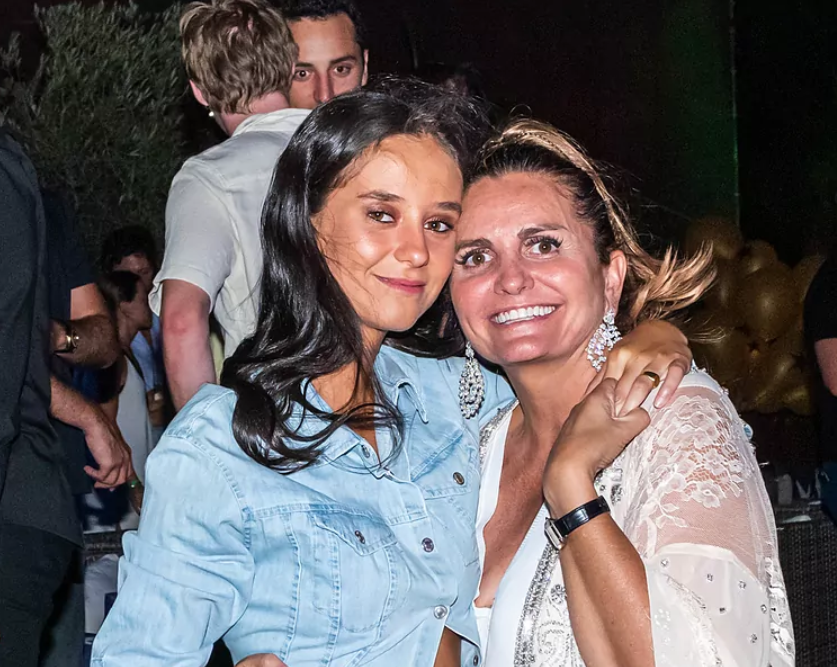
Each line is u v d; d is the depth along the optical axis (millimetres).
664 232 7031
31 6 5660
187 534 1626
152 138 5340
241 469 1656
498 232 1836
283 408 1695
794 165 6859
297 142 1729
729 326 4316
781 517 3520
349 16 3203
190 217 2727
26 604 2291
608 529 1631
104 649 1624
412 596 1720
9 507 2279
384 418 1793
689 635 1528
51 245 2873
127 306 4246
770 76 7008
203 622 1617
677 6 7254
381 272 1726
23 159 2236
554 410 1934
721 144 7297
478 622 1870
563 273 1833
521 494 1959
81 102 5336
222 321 2816
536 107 6898
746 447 1722
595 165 1912
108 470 2793
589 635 1620
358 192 1714
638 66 7148
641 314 1988
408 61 6488
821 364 3406
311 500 1678
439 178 1751
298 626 1640
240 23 2846
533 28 6832
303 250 1725
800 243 6855
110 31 5418
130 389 4102
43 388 2375
